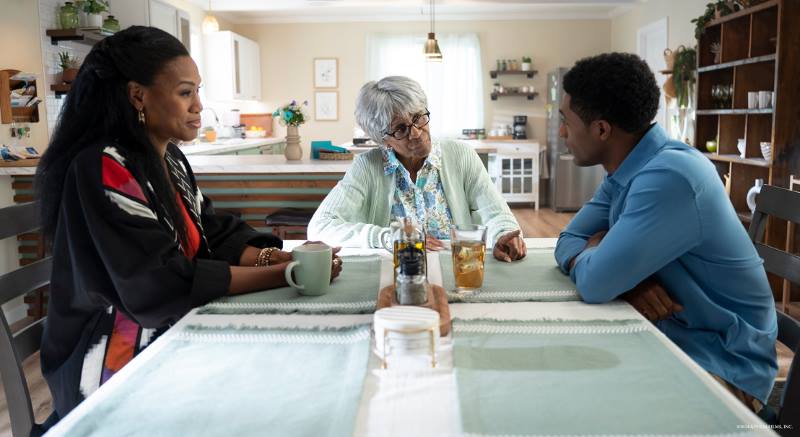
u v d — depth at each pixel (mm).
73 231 1147
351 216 1932
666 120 6785
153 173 1268
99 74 1222
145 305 1133
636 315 1101
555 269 1443
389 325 875
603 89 1253
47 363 1229
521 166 7992
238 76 7723
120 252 1119
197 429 715
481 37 8422
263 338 1009
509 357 905
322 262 1236
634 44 7590
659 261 1175
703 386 800
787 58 3738
